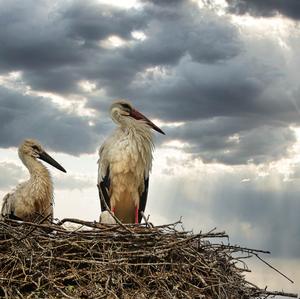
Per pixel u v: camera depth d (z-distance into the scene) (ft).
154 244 6.59
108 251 6.40
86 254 6.40
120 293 6.18
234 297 6.68
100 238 6.53
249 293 6.91
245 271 7.04
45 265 6.27
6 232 6.49
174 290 6.29
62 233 6.54
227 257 6.97
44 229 6.77
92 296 6.06
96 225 6.75
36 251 6.34
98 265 6.31
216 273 6.57
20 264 6.23
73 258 6.40
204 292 6.45
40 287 6.10
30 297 6.04
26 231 6.59
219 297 6.33
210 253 6.87
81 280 6.26
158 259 6.49
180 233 6.75
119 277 6.23
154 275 6.37
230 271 6.92
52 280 6.14
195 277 6.49
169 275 6.37
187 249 6.62
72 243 6.40
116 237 6.52
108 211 7.80
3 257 6.24
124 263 6.29
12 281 6.12
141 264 6.33
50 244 6.40
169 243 6.55
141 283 6.29
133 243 6.52
